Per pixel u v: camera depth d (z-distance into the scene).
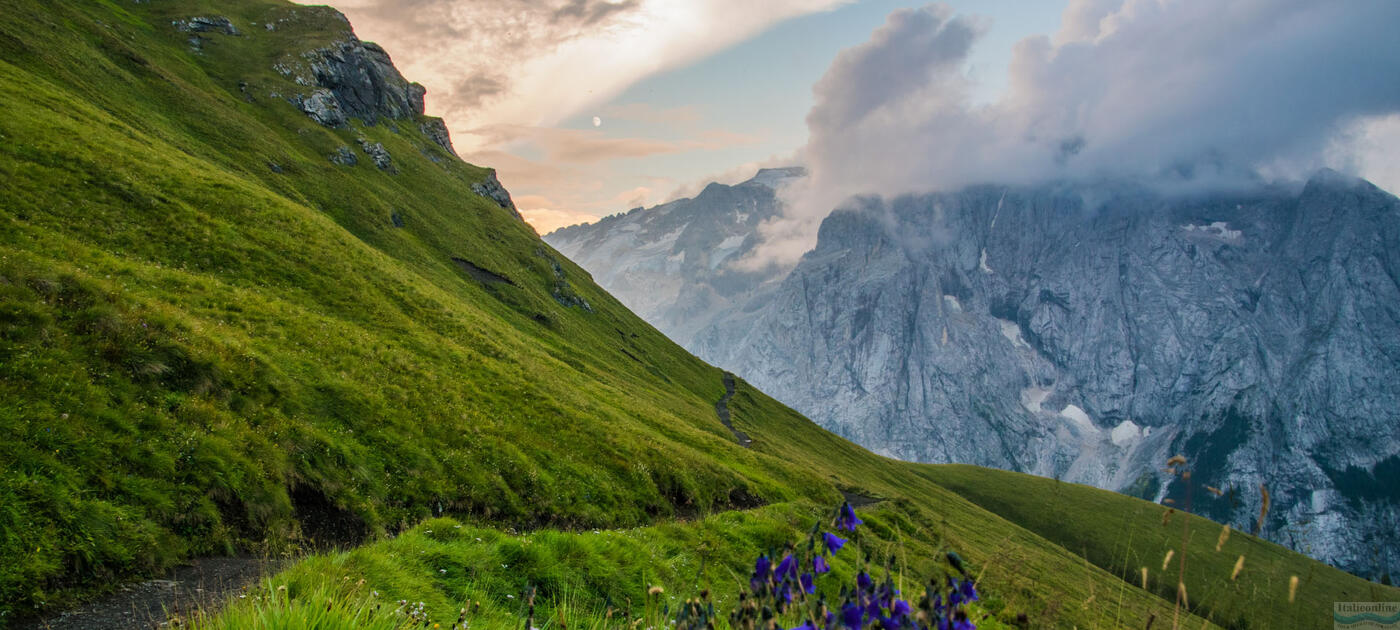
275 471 20.98
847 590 4.41
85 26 92.62
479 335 49.84
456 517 25.75
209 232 41.03
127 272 30.31
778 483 57.66
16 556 13.19
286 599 8.40
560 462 33.56
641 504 35.00
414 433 28.50
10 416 15.97
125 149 47.34
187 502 17.58
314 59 136.12
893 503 69.50
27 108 44.94
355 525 22.14
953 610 4.13
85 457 16.48
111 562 14.75
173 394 20.84
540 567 14.50
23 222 30.89
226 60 125.88
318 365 29.48
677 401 104.31
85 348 19.94
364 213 94.56
